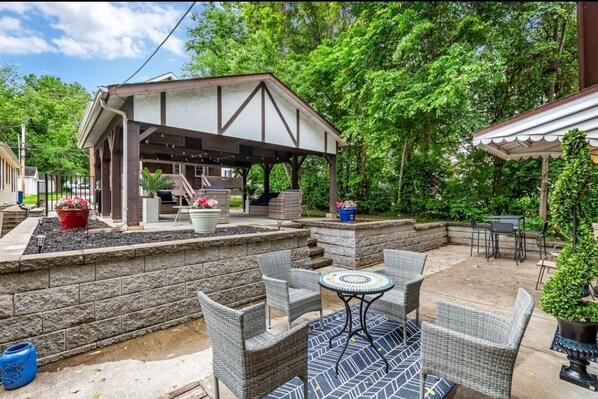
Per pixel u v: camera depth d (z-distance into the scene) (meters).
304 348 2.00
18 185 19.48
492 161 8.52
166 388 2.23
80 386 2.26
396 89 7.24
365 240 6.05
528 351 2.72
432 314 3.55
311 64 9.57
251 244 4.21
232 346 1.73
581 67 3.46
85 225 5.04
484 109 8.39
